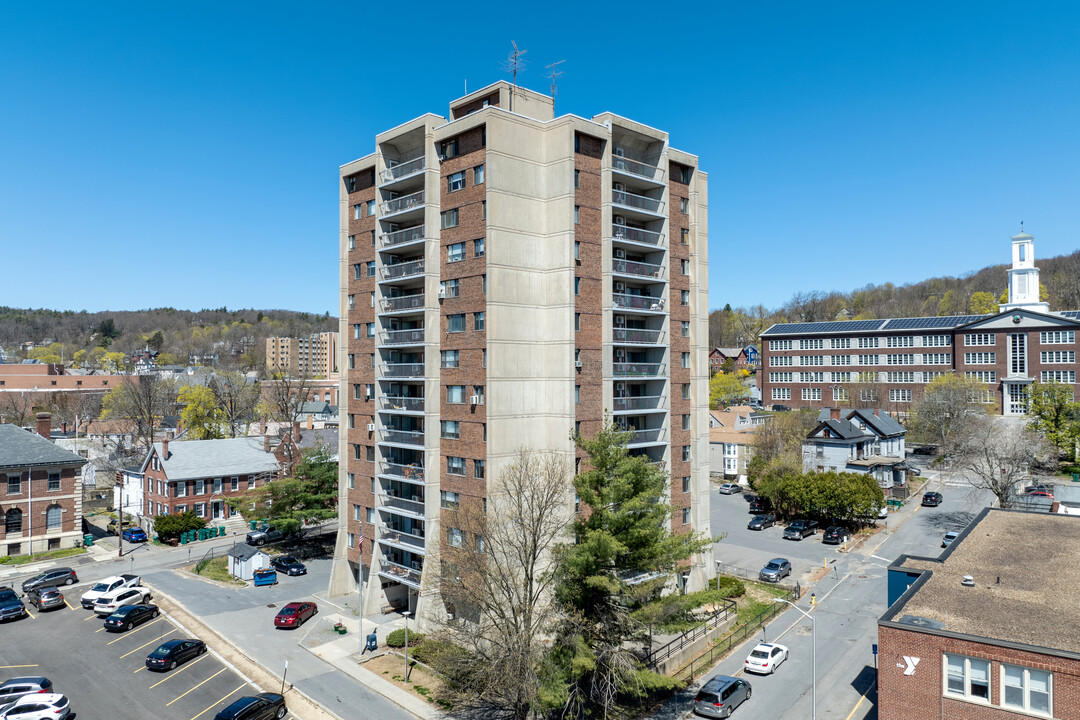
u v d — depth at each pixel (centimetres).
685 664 4181
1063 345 11219
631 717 3588
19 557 6425
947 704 2525
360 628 4416
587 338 4616
